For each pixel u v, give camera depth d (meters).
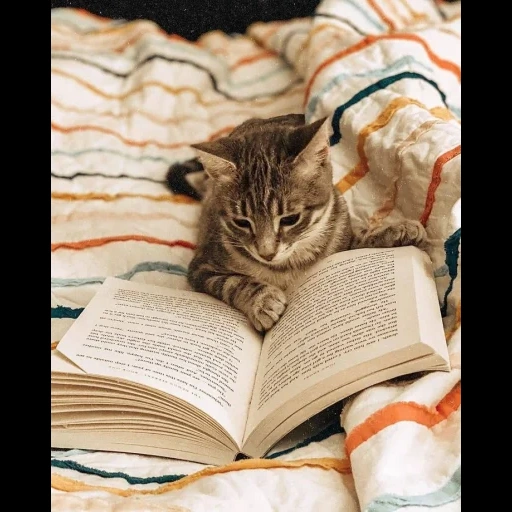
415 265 0.92
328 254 1.07
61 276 1.14
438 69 1.32
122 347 0.89
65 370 0.83
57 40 1.53
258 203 1.04
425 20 1.52
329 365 0.82
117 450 0.85
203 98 1.49
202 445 0.83
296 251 1.07
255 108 1.47
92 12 1.58
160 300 1.02
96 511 0.70
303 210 1.06
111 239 1.20
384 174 1.12
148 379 0.83
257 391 0.87
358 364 0.80
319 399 0.81
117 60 1.54
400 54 1.28
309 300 0.95
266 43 1.56
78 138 1.38
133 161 1.36
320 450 0.82
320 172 1.06
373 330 0.84
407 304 0.85
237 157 1.06
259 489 0.74
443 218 0.96
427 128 1.08
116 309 0.98
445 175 0.98
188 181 1.33
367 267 0.95
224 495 0.72
